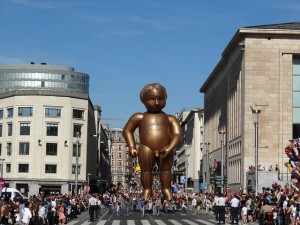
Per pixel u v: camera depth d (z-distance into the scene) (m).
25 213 28.97
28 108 104.25
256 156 51.31
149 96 56.81
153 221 46.84
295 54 72.81
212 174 99.62
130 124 57.50
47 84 145.62
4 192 49.81
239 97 77.69
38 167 103.19
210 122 115.19
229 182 84.56
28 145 103.56
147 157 56.22
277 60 72.69
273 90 72.50
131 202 72.12
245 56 72.75
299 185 40.03
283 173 65.06
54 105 104.75
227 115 89.19
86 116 108.88
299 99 72.81
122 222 45.41
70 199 50.81
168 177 57.16
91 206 47.00
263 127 72.06
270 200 36.72
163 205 58.91
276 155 71.50
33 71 145.38
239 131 76.62
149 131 56.31
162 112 57.59
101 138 158.62
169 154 56.19
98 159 144.88
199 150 147.00
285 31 72.44
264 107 72.25
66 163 104.69
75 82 149.12
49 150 104.06
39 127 103.81
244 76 72.88
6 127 106.75
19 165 103.50
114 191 120.94
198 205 67.12
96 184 116.56
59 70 146.88
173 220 48.53
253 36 72.94
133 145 56.78
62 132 104.88
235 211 41.84
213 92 110.88
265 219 36.09
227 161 87.88
